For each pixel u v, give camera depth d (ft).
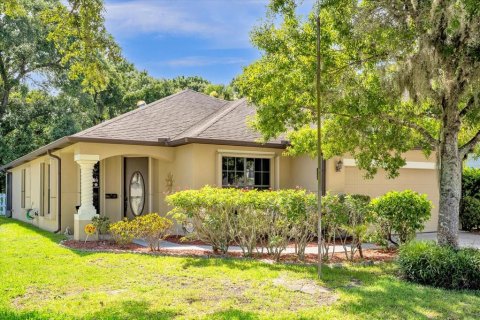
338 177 47.55
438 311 20.49
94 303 21.17
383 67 27.45
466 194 56.34
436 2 24.06
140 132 48.34
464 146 29.73
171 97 60.80
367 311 20.20
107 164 53.16
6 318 17.56
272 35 29.48
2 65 94.07
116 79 85.97
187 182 46.78
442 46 25.17
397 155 34.17
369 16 26.68
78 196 51.13
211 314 19.53
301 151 39.91
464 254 26.20
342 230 33.94
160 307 20.58
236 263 30.58
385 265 30.91
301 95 29.78
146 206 52.03
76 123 98.89
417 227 35.65
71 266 29.55
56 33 33.14
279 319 18.84
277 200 32.96
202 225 34.91
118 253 34.76
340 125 32.35
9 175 87.35
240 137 46.88
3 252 35.06
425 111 31.89
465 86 26.43
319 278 26.16
